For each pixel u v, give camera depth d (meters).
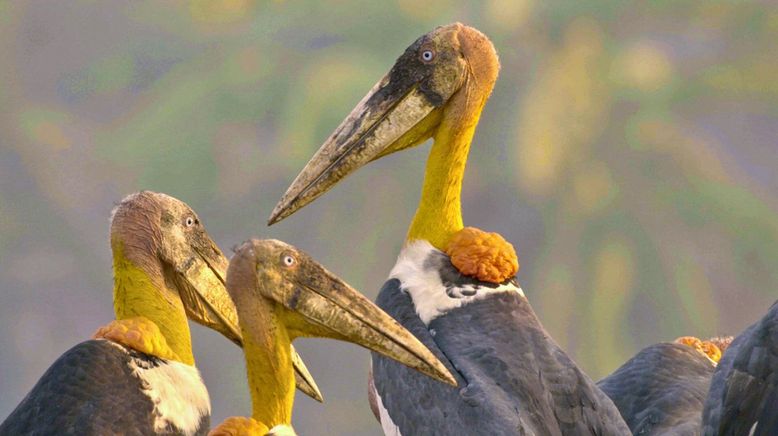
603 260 29.58
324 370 26.58
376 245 29.41
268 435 6.08
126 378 6.55
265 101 31.73
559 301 29.25
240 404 25.72
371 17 32.62
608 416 6.58
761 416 6.40
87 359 6.50
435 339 6.91
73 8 34.25
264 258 6.31
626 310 29.38
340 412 26.34
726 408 6.50
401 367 6.86
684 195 30.17
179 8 35.16
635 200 30.17
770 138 31.66
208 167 31.09
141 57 34.56
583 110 30.38
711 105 31.50
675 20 32.16
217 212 30.86
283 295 6.32
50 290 30.17
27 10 34.31
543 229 29.91
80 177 31.45
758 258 30.00
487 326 6.94
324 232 29.64
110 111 34.25
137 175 31.44
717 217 29.94
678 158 30.38
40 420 6.29
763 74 31.50
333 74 30.86
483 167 30.38
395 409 6.82
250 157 30.94
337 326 6.36
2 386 29.33
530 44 31.27
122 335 6.72
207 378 25.69
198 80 32.62
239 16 35.09
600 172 30.25
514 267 7.23
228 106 31.84
